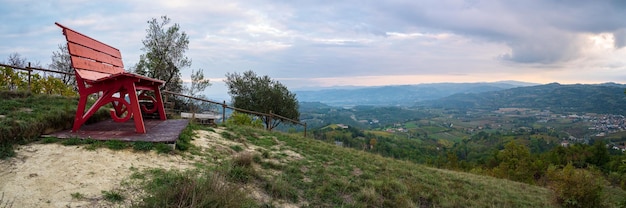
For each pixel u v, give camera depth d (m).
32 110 5.56
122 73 5.11
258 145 8.06
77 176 3.65
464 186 9.35
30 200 2.98
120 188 3.58
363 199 5.62
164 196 3.36
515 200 9.30
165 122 6.92
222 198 3.52
